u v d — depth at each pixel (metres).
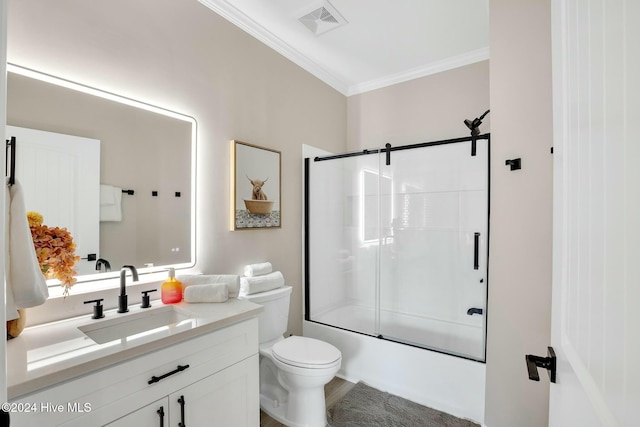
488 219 1.88
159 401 1.11
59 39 1.31
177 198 1.73
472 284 2.29
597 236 0.47
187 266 1.77
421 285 2.50
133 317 1.39
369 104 3.17
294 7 2.02
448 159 2.33
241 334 1.43
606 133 0.43
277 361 1.74
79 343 1.05
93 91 1.41
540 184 1.43
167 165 1.69
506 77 1.59
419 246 2.49
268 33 2.27
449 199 2.35
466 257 2.31
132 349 1.02
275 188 2.35
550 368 0.76
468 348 2.29
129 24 1.54
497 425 1.64
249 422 1.46
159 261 1.65
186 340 1.20
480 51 2.57
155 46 1.64
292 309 2.54
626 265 0.36
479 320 2.27
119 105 1.50
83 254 1.37
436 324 2.44
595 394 0.46
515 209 1.54
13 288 1.02
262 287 2.02
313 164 2.71
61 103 1.31
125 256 1.51
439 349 2.06
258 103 2.24
